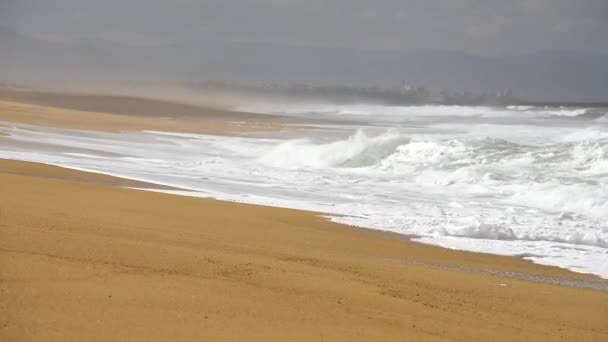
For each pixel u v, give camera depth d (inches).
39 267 415.5
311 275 503.2
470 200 1250.0
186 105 5359.3
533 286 591.5
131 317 346.3
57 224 594.6
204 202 999.6
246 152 2037.4
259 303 400.5
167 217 804.6
